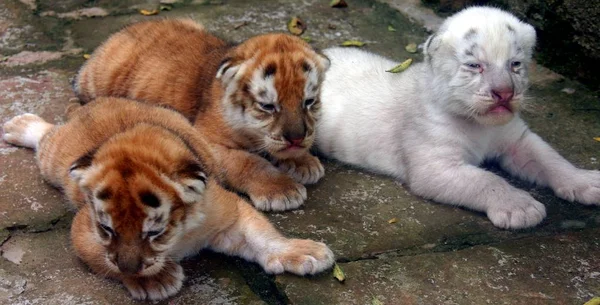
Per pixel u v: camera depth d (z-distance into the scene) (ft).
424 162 7.85
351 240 7.56
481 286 7.35
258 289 7.38
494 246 7.54
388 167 8.01
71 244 7.42
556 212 7.73
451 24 7.85
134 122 7.58
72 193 7.57
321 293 7.30
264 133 7.76
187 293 7.30
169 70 8.14
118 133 7.37
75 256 7.46
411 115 7.95
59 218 7.63
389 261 7.46
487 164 8.10
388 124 8.03
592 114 8.33
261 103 7.73
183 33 8.29
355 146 8.08
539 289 7.34
